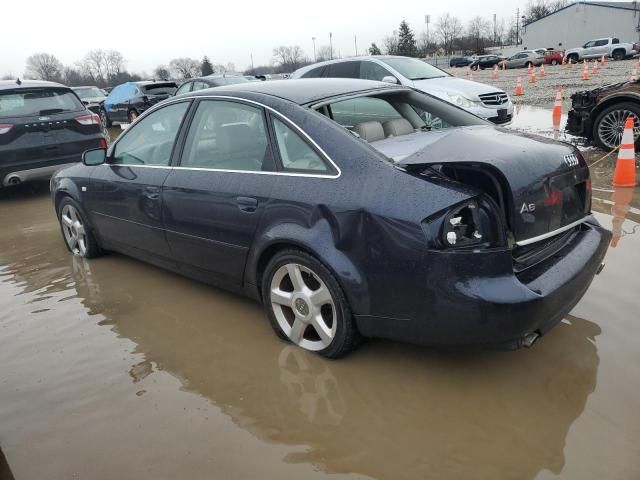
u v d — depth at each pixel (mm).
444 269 2475
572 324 3303
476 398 2686
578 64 40938
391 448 2393
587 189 3189
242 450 2438
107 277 4617
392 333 2768
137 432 2598
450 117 3832
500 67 47500
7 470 2408
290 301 3150
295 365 3076
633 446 2301
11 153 7430
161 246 4047
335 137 2947
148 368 3160
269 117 3256
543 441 2367
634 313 3379
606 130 8109
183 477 2293
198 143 3697
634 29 61781
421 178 2609
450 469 2252
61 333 3656
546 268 2684
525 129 10578
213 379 3000
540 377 2816
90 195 4672
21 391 3000
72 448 2518
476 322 2475
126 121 19453
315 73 10398
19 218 7004
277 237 3027
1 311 4062
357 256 2729
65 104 8023
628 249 4359
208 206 3473
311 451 2406
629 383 2721
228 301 3984
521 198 2562
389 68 9523
